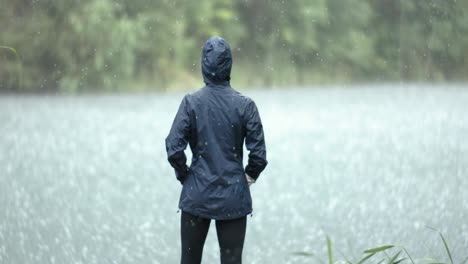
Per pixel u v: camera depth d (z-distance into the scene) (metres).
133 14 62.41
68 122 31.30
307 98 51.72
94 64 56.47
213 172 6.50
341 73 79.25
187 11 68.62
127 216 11.89
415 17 76.25
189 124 6.56
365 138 25.02
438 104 42.78
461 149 20.88
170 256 9.27
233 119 6.55
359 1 80.12
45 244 9.80
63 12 56.12
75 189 14.64
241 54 75.19
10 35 55.25
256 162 6.58
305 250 9.52
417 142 23.11
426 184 14.58
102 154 20.67
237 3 74.88
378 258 8.80
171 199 13.56
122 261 9.02
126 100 48.22
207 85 6.69
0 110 38.31
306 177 16.27
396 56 78.56
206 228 6.67
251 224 11.30
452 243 9.26
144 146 22.78
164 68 62.97
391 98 50.16
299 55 77.31
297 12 76.81
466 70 73.12
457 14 71.44
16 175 16.48
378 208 12.20
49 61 56.31
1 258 8.98
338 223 11.12
